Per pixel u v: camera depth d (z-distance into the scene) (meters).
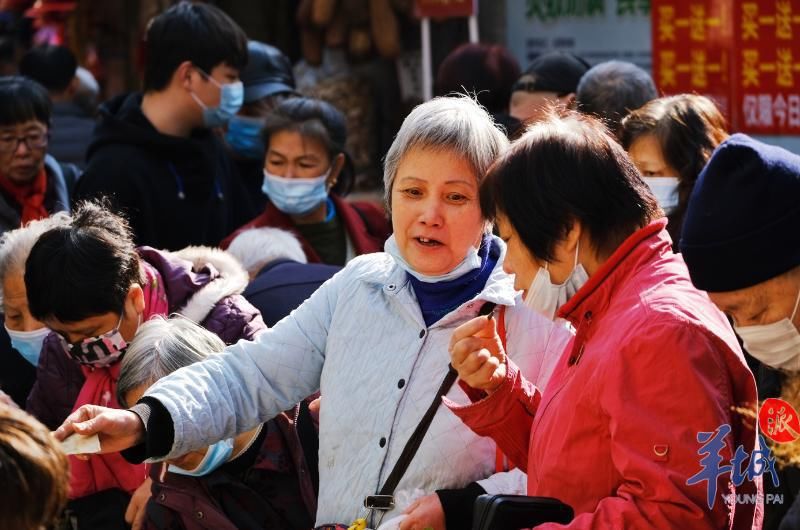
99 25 13.15
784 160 3.12
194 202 6.58
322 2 10.45
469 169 3.80
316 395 4.57
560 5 10.30
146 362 4.12
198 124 6.67
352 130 10.65
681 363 3.01
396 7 10.45
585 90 6.39
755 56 7.95
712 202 3.12
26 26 14.84
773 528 3.61
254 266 5.61
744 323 3.20
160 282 4.69
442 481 3.72
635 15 9.95
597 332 3.23
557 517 3.20
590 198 3.19
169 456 3.77
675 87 8.40
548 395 3.41
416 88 10.69
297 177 6.37
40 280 4.29
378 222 6.82
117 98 6.83
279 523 4.23
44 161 7.24
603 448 3.18
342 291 4.00
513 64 7.37
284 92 7.57
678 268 3.23
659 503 2.98
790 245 3.07
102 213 4.52
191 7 6.61
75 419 3.62
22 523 2.66
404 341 3.83
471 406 3.55
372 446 3.78
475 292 3.88
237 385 3.93
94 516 4.64
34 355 5.09
